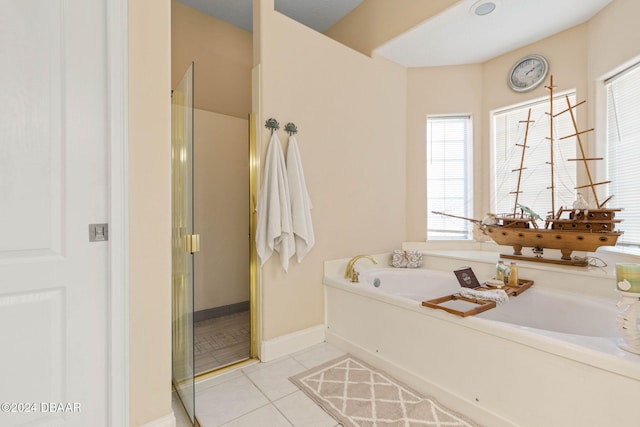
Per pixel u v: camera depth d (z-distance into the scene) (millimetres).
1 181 1057
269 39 2191
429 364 1759
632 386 1095
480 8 2393
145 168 1348
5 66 1066
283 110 2266
